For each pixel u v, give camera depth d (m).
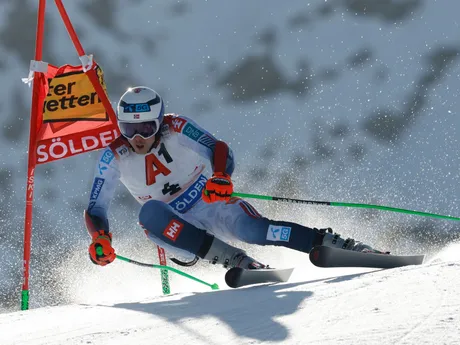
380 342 7.73
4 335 9.73
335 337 8.09
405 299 9.30
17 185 46.47
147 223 14.98
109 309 11.21
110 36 53.78
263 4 54.53
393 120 47.78
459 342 7.44
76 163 46.44
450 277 10.12
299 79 51.12
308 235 14.89
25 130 50.03
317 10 53.72
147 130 15.02
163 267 16.20
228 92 51.41
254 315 9.52
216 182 14.33
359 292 9.98
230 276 12.89
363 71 50.62
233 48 53.03
